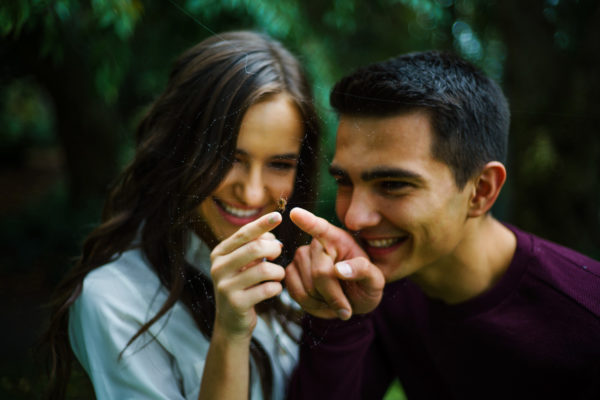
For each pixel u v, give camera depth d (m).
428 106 0.94
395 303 1.33
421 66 1.07
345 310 1.03
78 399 1.46
